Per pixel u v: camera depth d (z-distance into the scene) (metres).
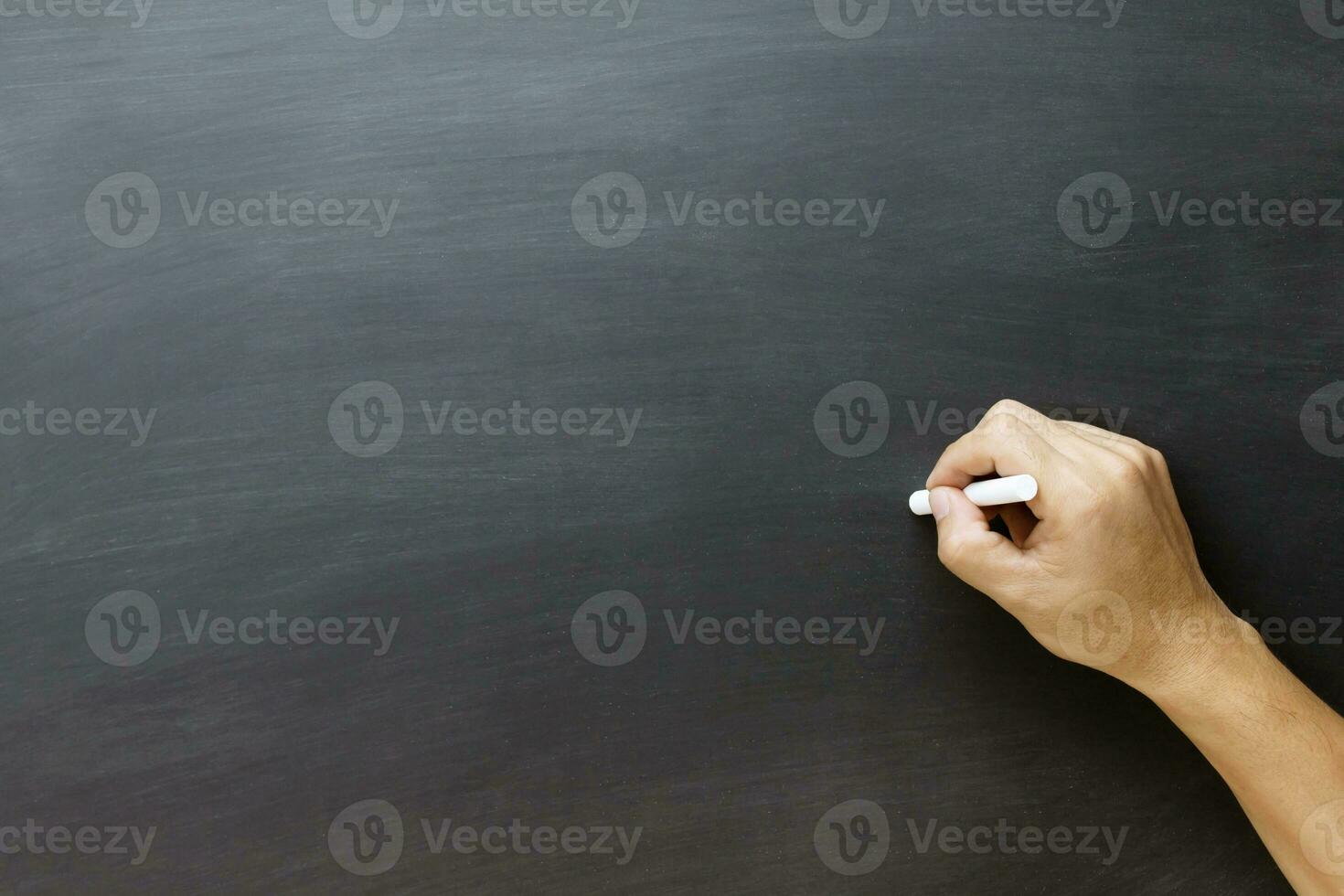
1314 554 0.72
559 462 0.70
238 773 0.71
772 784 0.72
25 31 0.67
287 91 0.67
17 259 0.68
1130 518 0.59
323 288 0.69
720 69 0.69
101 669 0.70
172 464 0.69
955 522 0.62
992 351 0.71
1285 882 0.74
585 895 0.72
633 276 0.69
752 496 0.71
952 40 0.69
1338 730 0.59
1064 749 0.73
